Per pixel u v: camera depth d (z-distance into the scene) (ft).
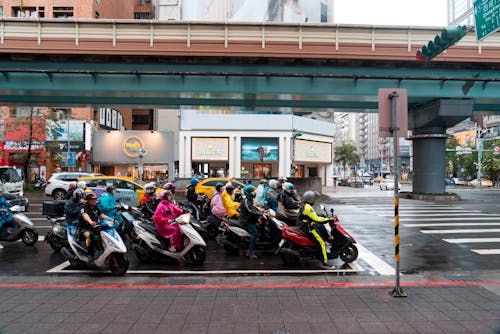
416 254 26.20
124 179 47.47
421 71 63.21
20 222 28.32
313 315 14.32
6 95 66.28
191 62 59.57
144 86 59.98
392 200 74.95
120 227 28.73
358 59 59.57
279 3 153.89
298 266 22.86
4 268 22.24
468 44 60.34
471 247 28.60
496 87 65.31
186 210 28.14
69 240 21.25
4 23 56.08
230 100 71.05
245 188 25.73
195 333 12.71
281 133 129.70
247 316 14.21
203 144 128.57
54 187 61.16
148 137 116.67
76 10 119.85
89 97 69.36
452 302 15.76
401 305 15.40
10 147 107.04
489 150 154.81
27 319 13.91
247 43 58.08
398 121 17.47
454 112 66.59
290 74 57.67
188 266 22.82
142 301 15.90
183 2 158.51
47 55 57.41
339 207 59.52
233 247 26.14
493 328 13.12
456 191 118.52
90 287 18.03
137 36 57.21
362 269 22.03
